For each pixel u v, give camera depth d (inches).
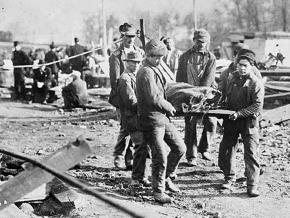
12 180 169.3
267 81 720.3
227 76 285.1
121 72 320.8
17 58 732.7
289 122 484.4
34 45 1350.9
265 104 617.9
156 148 258.8
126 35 321.1
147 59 257.6
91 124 506.6
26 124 511.2
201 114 272.2
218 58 872.9
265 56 896.9
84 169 321.7
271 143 403.5
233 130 282.5
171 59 551.5
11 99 722.8
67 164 169.2
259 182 298.0
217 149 380.2
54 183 251.3
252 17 2118.6
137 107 265.1
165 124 262.8
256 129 277.3
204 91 270.4
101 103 660.1
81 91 629.0
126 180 300.5
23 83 724.7
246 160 276.4
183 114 271.3
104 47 891.4
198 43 329.1
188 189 285.9
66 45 1320.1
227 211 251.3
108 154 366.0
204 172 318.0
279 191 283.3
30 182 169.3
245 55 279.0
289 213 249.4
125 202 254.1
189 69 332.8
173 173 287.9
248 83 275.6
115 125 497.4
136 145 285.9
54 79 729.6
